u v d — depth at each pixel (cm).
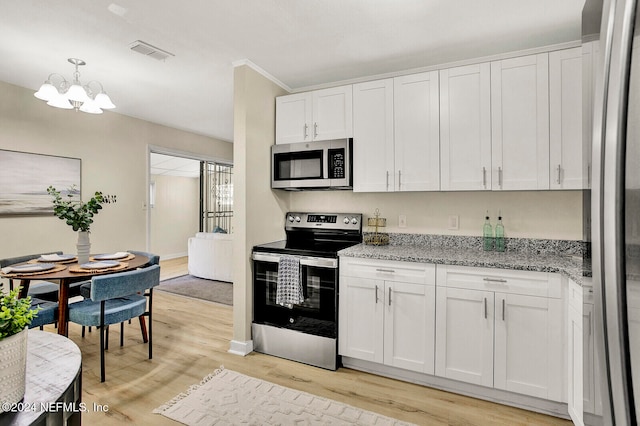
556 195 246
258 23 219
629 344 58
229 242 509
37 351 105
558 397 190
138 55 267
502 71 230
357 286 245
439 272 220
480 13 205
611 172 60
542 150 221
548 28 220
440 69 262
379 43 243
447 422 191
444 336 219
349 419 192
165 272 594
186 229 823
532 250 250
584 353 79
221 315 366
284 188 304
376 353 239
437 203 281
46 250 364
